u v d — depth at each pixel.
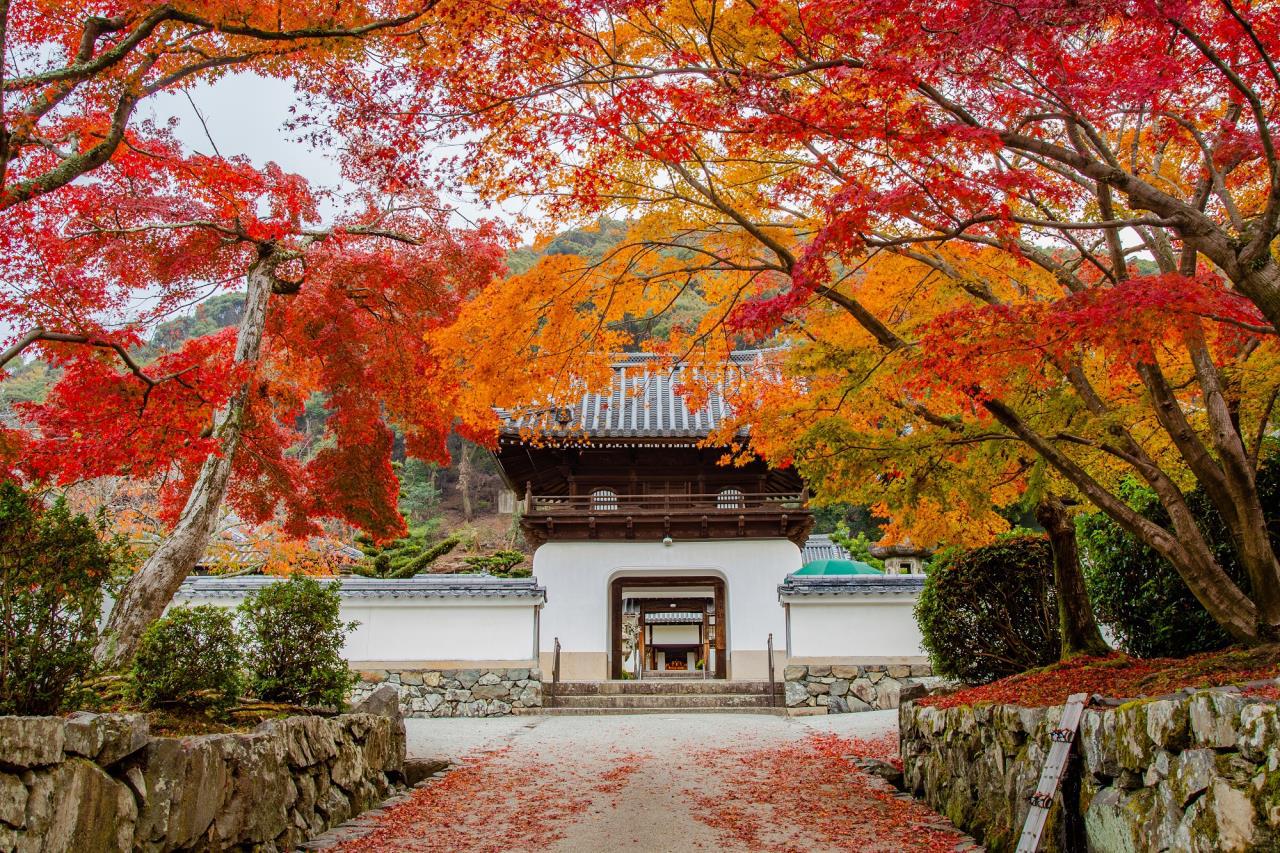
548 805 8.27
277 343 12.72
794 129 5.43
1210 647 7.79
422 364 11.64
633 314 8.18
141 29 6.54
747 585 20.53
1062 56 5.37
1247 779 3.72
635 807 8.09
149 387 8.24
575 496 20.88
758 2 6.02
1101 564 9.08
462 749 12.19
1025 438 6.45
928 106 5.64
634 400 21.34
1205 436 7.52
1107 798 4.87
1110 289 5.28
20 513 5.15
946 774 7.64
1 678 5.02
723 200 7.43
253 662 8.38
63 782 4.38
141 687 6.65
